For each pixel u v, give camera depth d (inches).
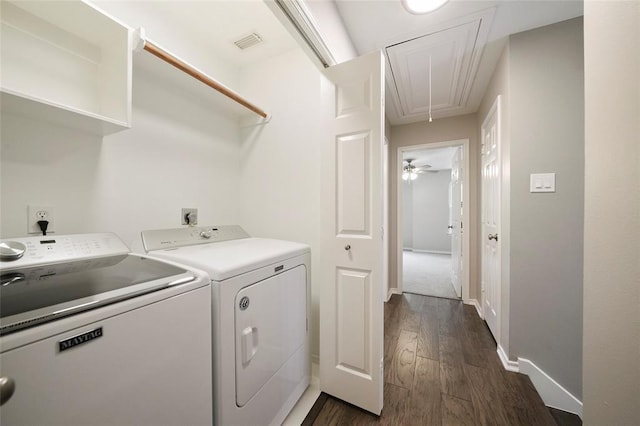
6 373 17.8
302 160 70.2
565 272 60.0
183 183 63.1
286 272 50.3
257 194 77.0
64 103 41.9
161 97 57.9
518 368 63.9
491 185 83.5
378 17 57.7
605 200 21.4
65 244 37.6
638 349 17.7
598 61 22.5
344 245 54.2
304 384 56.8
